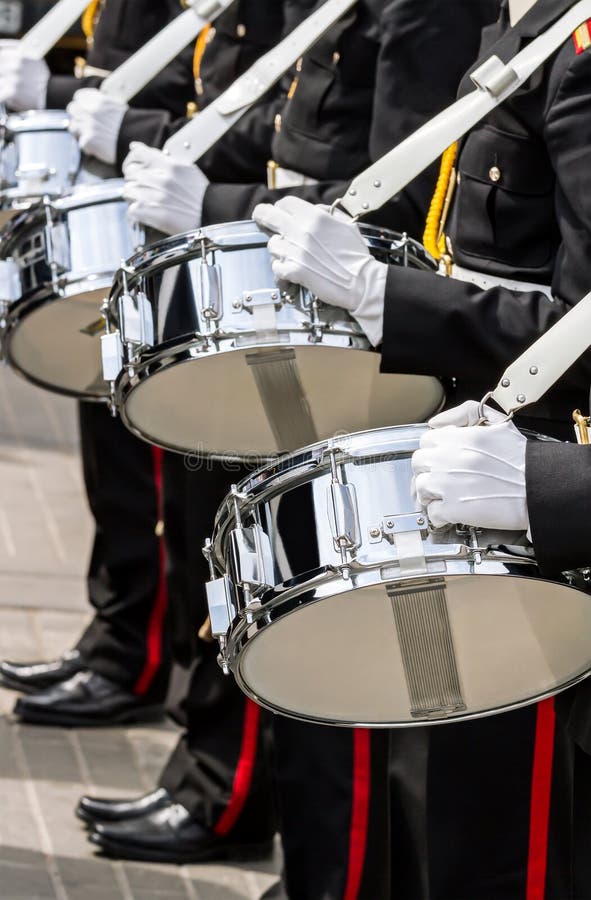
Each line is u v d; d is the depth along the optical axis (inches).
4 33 850.8
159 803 402.9
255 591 222.1
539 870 287.0
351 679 241.8
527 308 250.7
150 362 266.5
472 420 225.9
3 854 386.3
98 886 377.1
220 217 321.1
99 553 485.7
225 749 393.7
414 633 232.1
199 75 423.8
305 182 350.3
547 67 251.4
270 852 403.9
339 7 324.2
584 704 240.7
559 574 214.1
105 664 481.4
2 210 386.6
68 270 319.6
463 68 310.0
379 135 315.6
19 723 474.0
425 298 249.8
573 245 243.3
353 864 330.6
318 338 253.3
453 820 287.6
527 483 212.1
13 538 614.9
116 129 379.6
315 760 331.6
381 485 216.2
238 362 265.3
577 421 231.8
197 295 259.6
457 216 276.5
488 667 238.5
